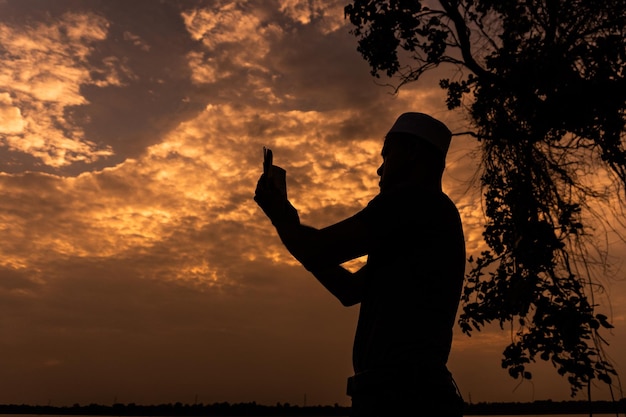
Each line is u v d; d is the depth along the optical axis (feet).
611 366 16.69
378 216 4.95
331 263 4.91
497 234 19.60
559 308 17.49
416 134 5.46
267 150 5.28
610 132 18.24
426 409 4.52
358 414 4.72
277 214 5.15
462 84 20.66
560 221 18.31
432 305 4.86
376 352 4.78
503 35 19.88
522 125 19.44
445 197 5.42
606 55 17.49
